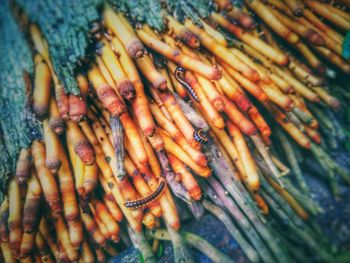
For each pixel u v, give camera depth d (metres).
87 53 0.16
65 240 0.18
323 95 0.18
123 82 0.15
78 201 0.18
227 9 0.18
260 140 0.18
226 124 0.18
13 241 0.17
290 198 0.18
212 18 0.18
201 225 0.18
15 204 0.18
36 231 0.18
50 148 0.17
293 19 0.18
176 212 0.17
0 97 0.18
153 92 0.17
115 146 0.16
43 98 0.16
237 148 0.17
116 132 0.16
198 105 0.17
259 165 0.18
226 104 0.17
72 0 0.16
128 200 0.17
